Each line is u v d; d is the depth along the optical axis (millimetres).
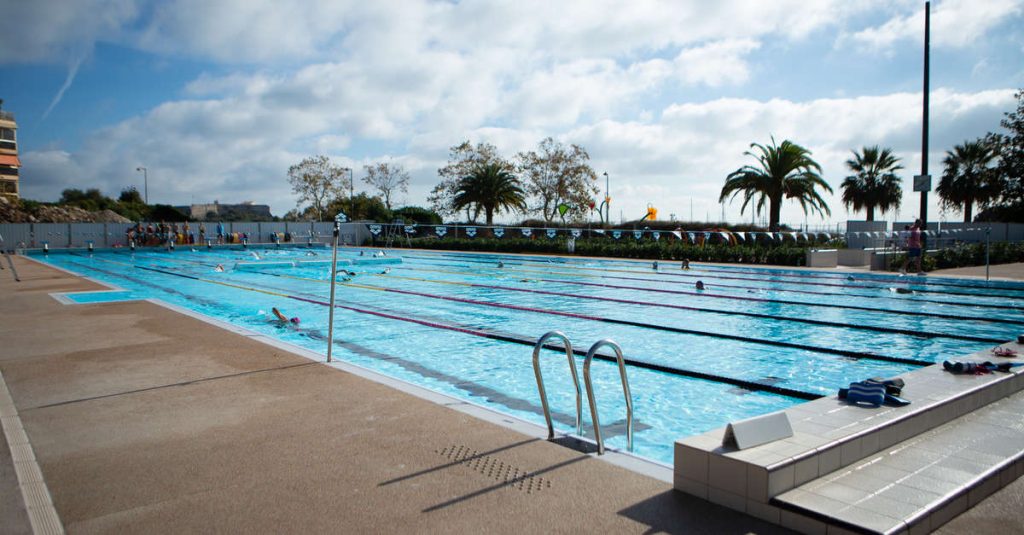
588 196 44125
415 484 3314
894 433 3646
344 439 4039
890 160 41812
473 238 37000
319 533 2770
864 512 2725
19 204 44125
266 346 7074
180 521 2896
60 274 17297
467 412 4656
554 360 7906
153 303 10703
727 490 3025
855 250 21078
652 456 4613
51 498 3150
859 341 9000
